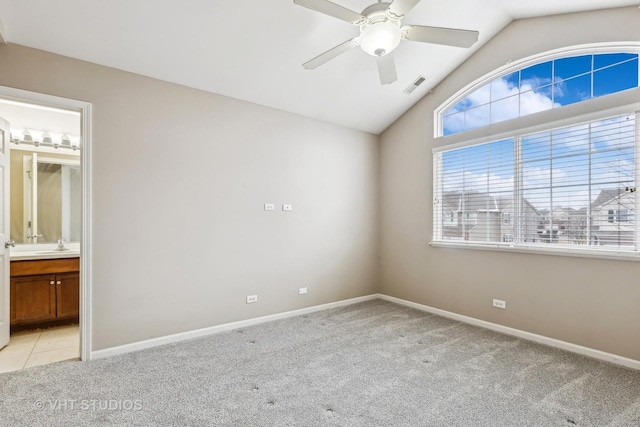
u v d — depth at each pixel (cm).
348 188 432
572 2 266
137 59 267
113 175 268
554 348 284
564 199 287
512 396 207
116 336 269
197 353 271
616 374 236
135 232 278
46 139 368
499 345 290
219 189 324
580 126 278
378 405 197
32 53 237
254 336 311
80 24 231
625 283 251
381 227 464
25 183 365
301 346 287
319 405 197
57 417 183
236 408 193
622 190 256
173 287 297
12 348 284
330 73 328
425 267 401
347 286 430
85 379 227
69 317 346
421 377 232
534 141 307
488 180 343
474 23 309
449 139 374
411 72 353
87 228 256
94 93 260
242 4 240
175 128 298
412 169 418
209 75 300
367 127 442
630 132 253
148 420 181
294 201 379
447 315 375
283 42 279
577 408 194
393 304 429
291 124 378
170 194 295
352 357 264
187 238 304
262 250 353
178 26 247
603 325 261
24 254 332
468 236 360
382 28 200
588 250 268
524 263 310
